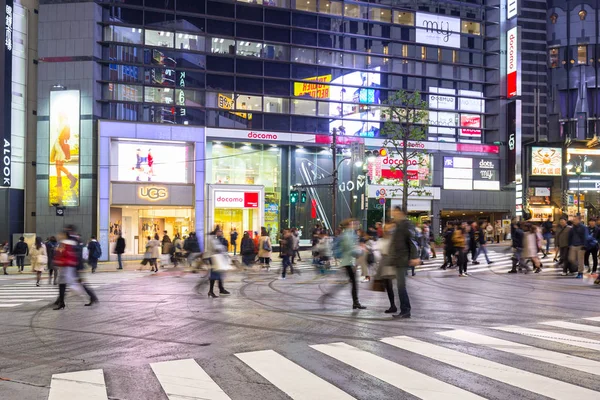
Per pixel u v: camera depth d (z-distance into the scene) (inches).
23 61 1464.1
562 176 2504.9
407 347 316.5
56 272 780.6
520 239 832.9
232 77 1640.0
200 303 528.7
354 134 1772.9
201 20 1616.6
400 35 1872.5
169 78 1563.7
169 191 1504.7
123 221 1499.8
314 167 1720.0
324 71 1754.4
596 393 229.3
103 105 1489.9
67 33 1465.3
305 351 311.4
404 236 415.8
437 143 1918.1
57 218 1438.2
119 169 1462.8
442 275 810.2
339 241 472.1
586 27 2960.1
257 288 667.4
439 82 1931.6
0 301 589.0
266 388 242.1
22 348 333.4
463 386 240.7
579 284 657.6
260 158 1660.9
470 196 1955.0
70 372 273.4
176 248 1090.1
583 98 2920.8
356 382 249.1
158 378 260.2
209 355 306.3
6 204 1407.5
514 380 248.8
